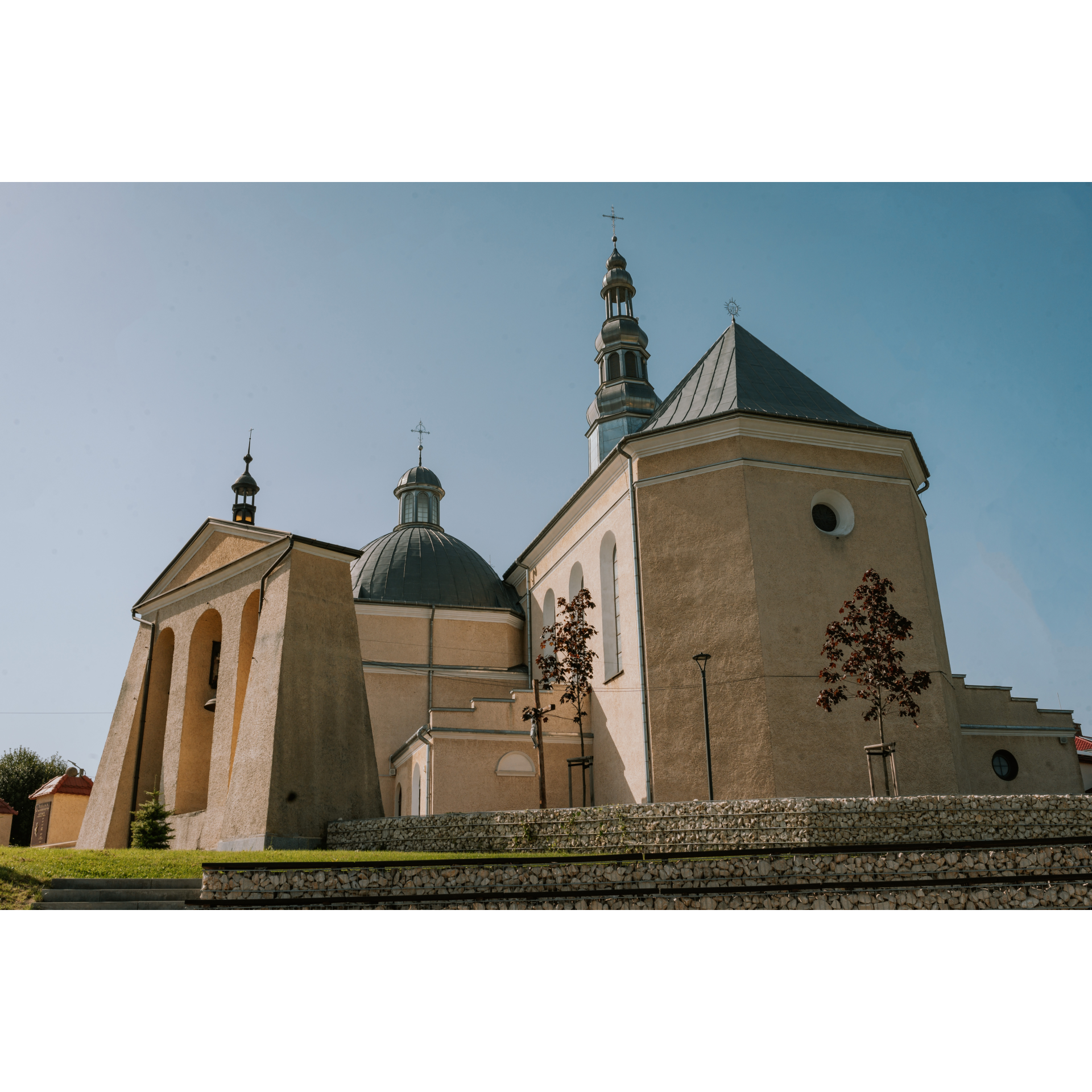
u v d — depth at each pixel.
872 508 24.64
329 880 14.02
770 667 22.42
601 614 28.06
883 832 16.08
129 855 16.95
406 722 33.81
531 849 17.94
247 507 36.09
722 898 13.79
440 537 39.12
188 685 27.38
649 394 41.84
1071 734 27.02
